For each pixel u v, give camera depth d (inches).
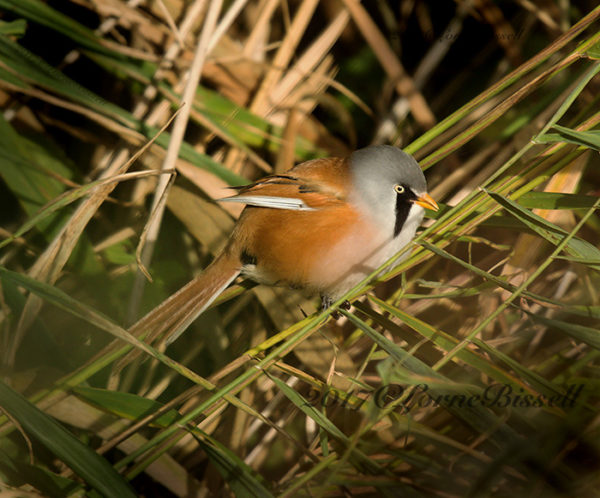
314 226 303.0
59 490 242.2
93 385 317.7
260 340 345.1
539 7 412.2
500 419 221.3
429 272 366.3
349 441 221.5
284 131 395.9
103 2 397.4
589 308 222.5
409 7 454.0
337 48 451.2
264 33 430.6
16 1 372.5
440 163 406.9
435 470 247.6
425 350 269.3
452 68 444.8
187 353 345.4
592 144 232.5
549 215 334.6
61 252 262.2
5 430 247.9
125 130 364.2
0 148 350.6
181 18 420.2
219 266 311.1
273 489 291.9
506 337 314.5
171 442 242.7
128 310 330.3
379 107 436.8
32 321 268.2
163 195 253.3
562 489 233.6
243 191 320.8
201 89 397.7
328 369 318.3
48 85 351.3
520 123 380.8
